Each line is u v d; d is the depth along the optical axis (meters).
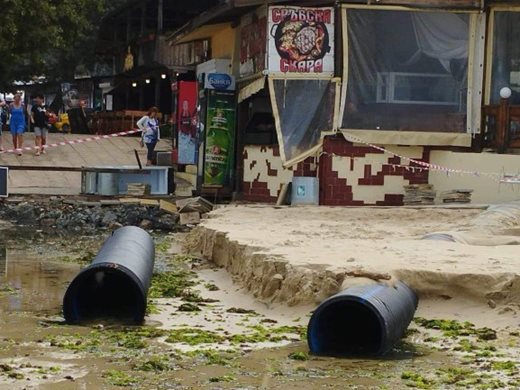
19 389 11.57
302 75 30.31
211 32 38.69
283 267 16.94
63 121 62.78
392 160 30.25
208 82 33.88
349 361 13.30
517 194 28.39
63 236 27.45
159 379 12.20
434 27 30.48
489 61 30.61
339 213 26.53
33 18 46.16
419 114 30.41
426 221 25.05
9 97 57.06
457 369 12.80
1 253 23.64
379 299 13.80
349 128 30.20
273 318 16.02
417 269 15.96
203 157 33.84
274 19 30.27
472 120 30.52
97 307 16.53
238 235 21.00
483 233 21.72
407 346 14.14
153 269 19.97
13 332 14.76
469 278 15.69
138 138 46.88
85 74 68.31
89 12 60.38
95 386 11.79
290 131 30.39
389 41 30.38
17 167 32.28
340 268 16.11
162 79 55.88
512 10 30.53
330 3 30.34
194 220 29.94
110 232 28.58
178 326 15.42
